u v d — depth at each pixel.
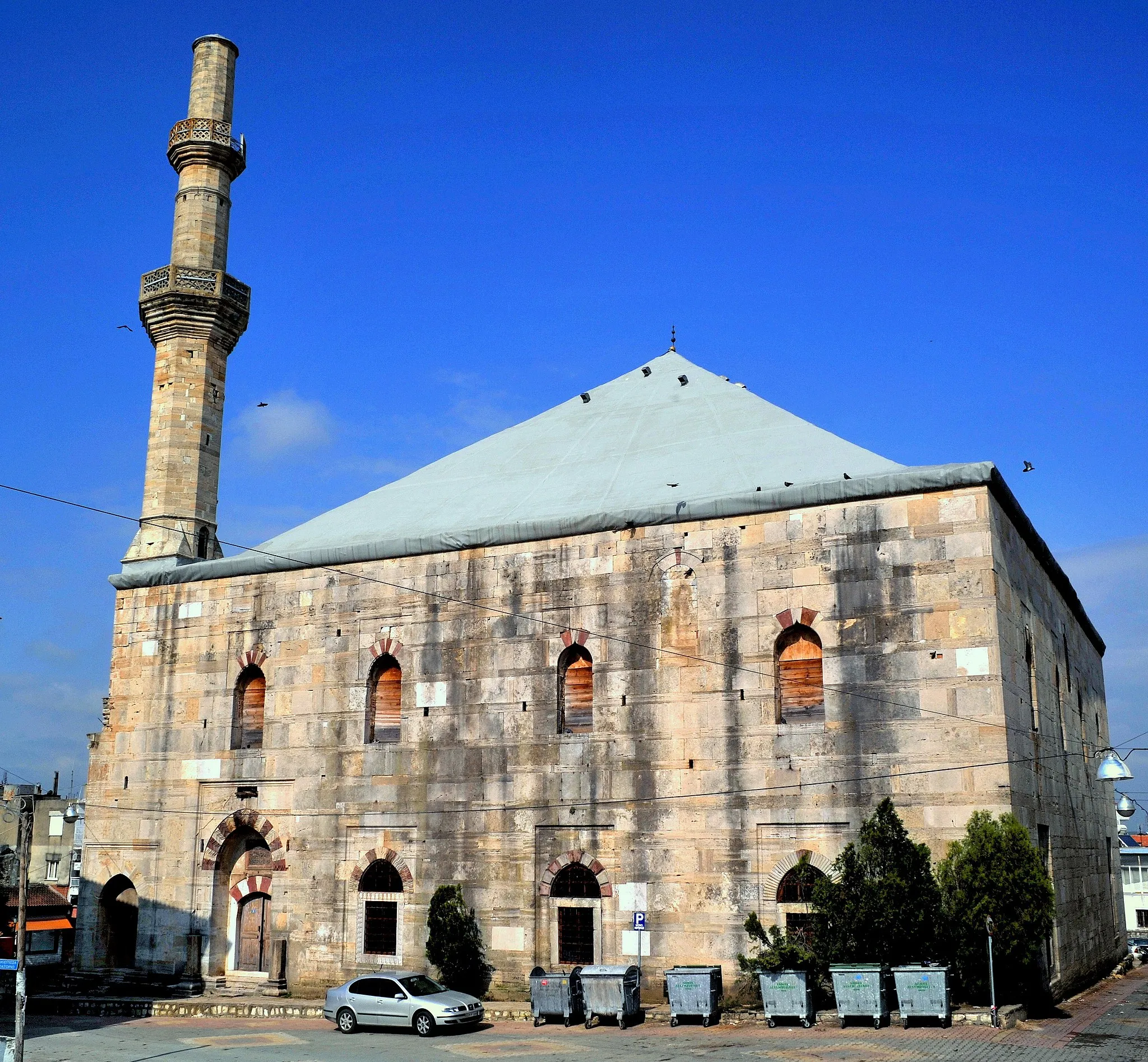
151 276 43.00
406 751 34.25
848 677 29.39
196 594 38.62
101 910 37.50
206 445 42.25
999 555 29.52
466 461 41.34
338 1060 23.84
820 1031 25.48
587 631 32.56
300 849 35.09
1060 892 32.97
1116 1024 26.36
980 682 28.08
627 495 34.62
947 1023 25.20
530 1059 23.36
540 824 32.06
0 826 74.56
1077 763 39.66
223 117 45.31
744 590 30.98
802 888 28.89
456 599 34.56
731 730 30.38
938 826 27.78
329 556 36.47
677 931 29.88
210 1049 25.83
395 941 33.34
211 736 37.28
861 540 29.98
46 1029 30.00
